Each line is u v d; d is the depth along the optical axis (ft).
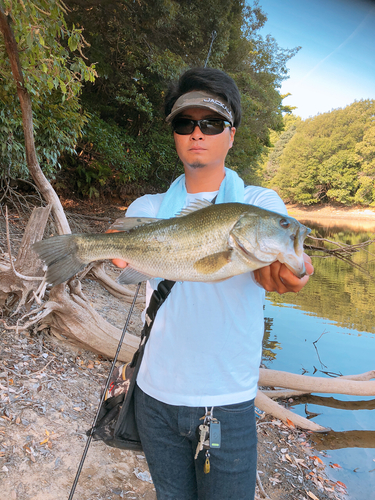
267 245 4.28
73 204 42.50
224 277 4.48
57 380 11.43
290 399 15.84
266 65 79.20
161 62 41.88
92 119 41.42
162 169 53.42
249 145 66.95
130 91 44.39
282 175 193.16
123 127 52.13
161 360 4.80
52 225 21.99
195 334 4.64
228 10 46.14
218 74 5.26
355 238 76.89
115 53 43.88
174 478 4.83
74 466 8.73
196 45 45.80
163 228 4.82
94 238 5.06
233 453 4.53
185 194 5.62
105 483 8.59
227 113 5.15
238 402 4.65
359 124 171.32
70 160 43.37
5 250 19.60
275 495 9.88
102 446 9.64
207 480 4.58
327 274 46.73
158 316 4.93
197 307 4.69
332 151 173.68
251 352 4.77
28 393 10.37
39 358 12.22
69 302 13.25
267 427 13.16
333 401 15.97
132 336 14.26
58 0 11.48
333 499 10.07
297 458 11.67
